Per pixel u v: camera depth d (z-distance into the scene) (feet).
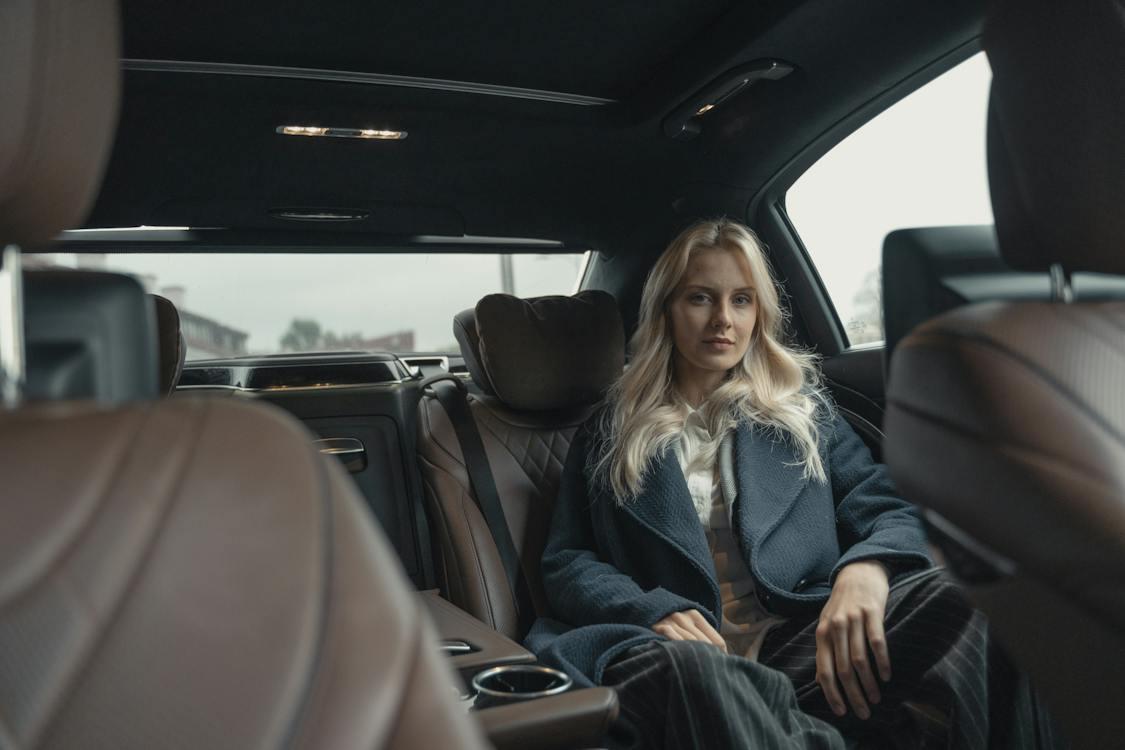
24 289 2.00
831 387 7.02
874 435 6.55
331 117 6.40
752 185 7.12
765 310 6.33
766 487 5.80
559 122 6.77
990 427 2.25
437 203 7.35
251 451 1.46
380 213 7.27
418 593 6.33
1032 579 2.29
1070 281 2.61
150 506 1.36
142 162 6.46
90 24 1.81
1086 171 2.42
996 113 2.69
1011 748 4.44
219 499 1.39
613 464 6.02
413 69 6.30
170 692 1.28
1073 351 2.31
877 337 6.84
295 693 1.30
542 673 3.69
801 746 4.47
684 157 7.11
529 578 6.48
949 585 4.74
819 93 6.19
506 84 6.54
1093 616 2.20
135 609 1.30
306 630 1.34
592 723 3.32
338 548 1.42
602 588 5.57
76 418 1.43
